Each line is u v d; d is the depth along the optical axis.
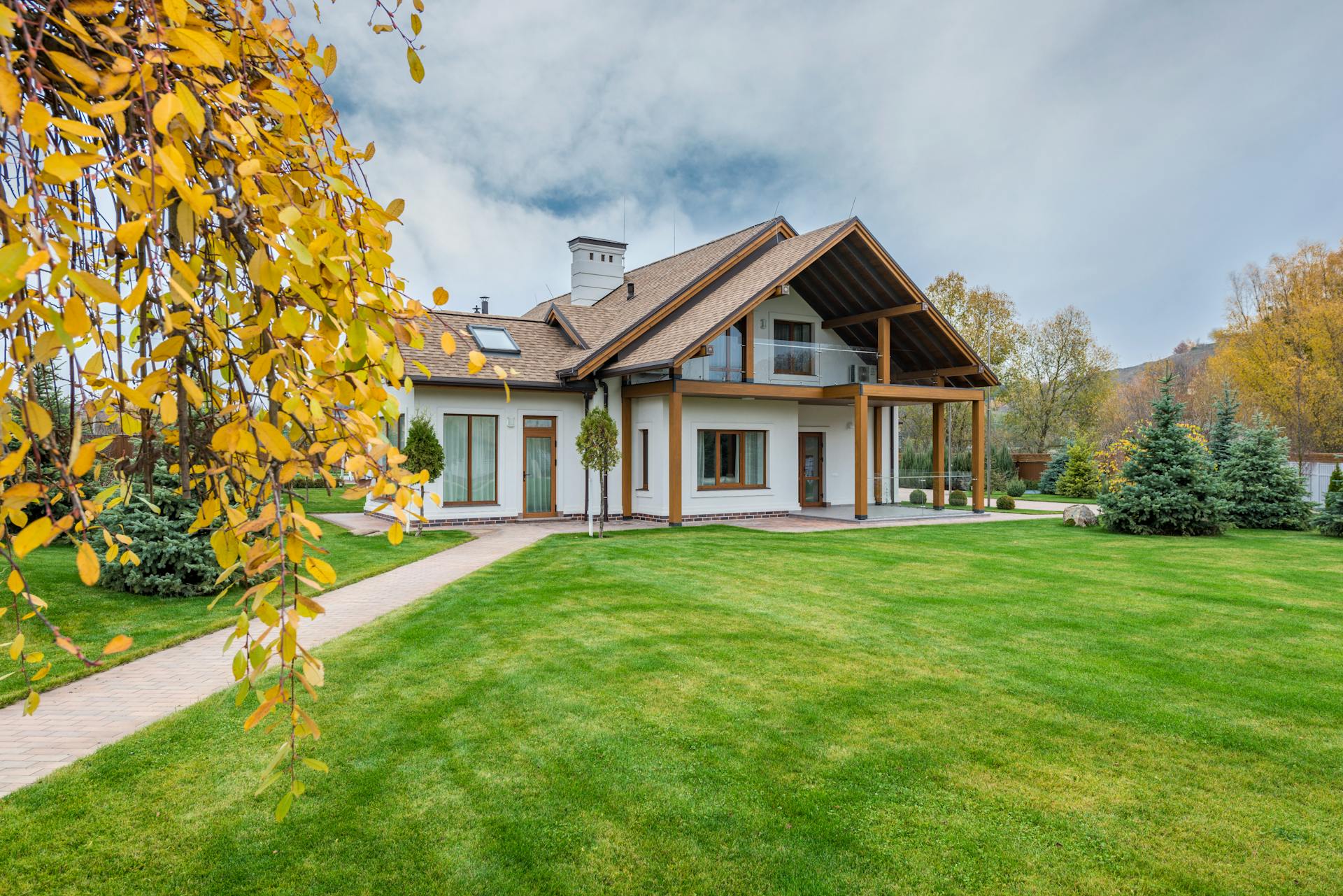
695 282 18.20
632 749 4.41
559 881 3.18
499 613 7.75
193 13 1.24
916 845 3.46
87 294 0.91
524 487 16.75
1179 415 15.81
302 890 3.10
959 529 16.00
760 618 7.57
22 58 1.06
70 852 3.32
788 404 19.05
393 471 1.37
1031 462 35.94
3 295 0.84
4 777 4.04
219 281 1.58
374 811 3.71
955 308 40.31
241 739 4.52
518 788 3.94
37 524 1.06
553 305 20.09
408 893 3.09
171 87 1.21
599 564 10.75
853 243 17.72
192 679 5.72
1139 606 8.23
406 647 6.46
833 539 13.88
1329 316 35.22
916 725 4.81
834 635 6.91
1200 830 3.61
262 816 3.64
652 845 3.44
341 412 1.38
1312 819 3.72
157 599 8.35
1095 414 40.78
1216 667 6.06
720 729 4.71
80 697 5.32
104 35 1.08
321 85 1.53
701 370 17.16
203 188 1.29
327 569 1.33
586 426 14.87
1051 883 3.20
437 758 4.29
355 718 4.84
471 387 15.97
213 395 1.61
